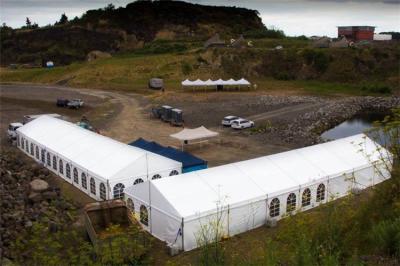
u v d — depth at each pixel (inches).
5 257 775.1
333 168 1195.9
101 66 4579.2
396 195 562.6
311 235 478.6
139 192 1020.5
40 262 547.5
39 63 6151.6
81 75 4362.7
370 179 1141.1
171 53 5113.2
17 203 1092.5
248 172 1085.1
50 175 1464.1
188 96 3366.1
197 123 2420.0
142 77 4269.2
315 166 1182.9
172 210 922.7
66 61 6545.3
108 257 558.3
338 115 2746.1
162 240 958.4
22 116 2625.5
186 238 906.1
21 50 6929.1
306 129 2250.2
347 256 455.2
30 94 3528.5
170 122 2410.2
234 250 638.5
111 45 7313.0
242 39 5275.6
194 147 1861.5
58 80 4426.7
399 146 594.6
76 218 1058.1
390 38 6437.0
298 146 1870.1
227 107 2913.4
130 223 896.9
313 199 1133.7
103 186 1198.3
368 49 4562.0
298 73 4414.4
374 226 483.2
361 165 1237.1
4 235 893.8
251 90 3705.7
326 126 2468.0
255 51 4660.4
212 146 1877.5
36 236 624.7
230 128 2277.3
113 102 3176.7
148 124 2399.1
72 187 1354.6
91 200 1234.6
